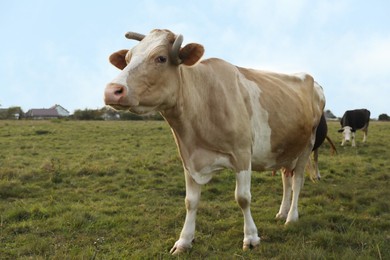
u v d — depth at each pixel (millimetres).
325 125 8984
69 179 9648
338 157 13758
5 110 53719
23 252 5051
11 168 10844
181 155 4953
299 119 5816
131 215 6609
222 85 4902
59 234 5730
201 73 4797
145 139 19781
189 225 5160
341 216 6242
